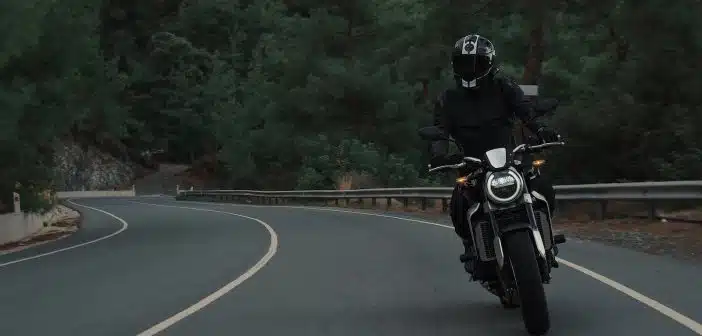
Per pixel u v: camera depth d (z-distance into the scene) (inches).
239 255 573.0
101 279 467.5
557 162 1062.4
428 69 2242.9
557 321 282.7
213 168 4411.9
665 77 1047.6
